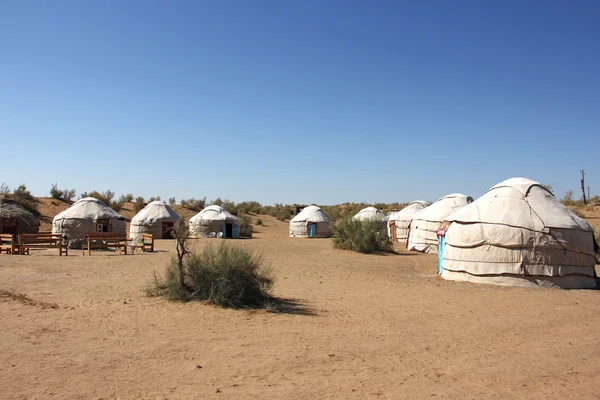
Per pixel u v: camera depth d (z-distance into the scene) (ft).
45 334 25.17
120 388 18.39
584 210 146.41
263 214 209.97
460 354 25.13
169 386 18.88
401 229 119.85
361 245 88.28
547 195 55.98
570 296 44.32
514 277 50.47
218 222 128.06
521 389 20.20
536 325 32.17
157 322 29.12
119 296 37.17
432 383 20.56
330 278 53.16
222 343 25.26
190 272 36.70
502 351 25.88
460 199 96.12
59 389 17.95
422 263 73.20
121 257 69.36
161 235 123.03
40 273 49.62
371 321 32.14
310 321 31.40
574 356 25.18
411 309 36.65
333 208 232.12
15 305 31.99
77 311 31.24
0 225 97.96
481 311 36.52
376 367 22.49
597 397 19.52
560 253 50.49
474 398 19.01
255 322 30.30
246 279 36.96
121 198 184.24
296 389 19.17
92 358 21.74
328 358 23.54
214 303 34.76
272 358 23.11
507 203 53.83
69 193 159.33
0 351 21.95
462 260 53.83
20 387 17.93
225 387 19.06
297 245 101.09
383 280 53.01
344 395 18.78
